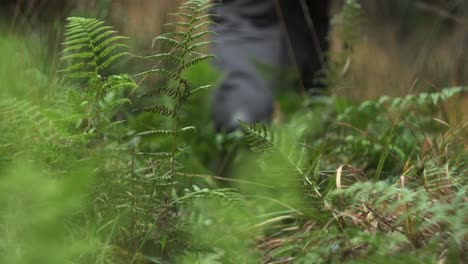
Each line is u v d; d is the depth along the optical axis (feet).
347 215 7.28
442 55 16.37
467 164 8.64
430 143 9.41
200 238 7.37
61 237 5.81
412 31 20.95
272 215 8.41
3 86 8.39
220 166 11.31
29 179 5.28
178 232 7.35
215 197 7.36
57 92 9.91
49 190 5.23
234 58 11.77
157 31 12.04
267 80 11.77
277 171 7.76
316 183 8.16
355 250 6.41
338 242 6.40
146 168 7.57
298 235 7.86
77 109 7.18
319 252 6.37
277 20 12.18
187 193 7.62
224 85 11.56
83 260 6.61
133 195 7.22
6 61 8.75
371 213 7.32
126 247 7.13
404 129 11.00
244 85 11.63
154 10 12.32
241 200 7.43
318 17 13.98
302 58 13.80
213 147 11.40
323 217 7.56
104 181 7.15
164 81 11.10
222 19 12.14
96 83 7.16
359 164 10.06
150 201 7.26
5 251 5.85
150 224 7.32
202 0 6.98
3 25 12.11
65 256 5.61
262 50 11.87
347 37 13.15
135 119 10.66
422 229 6.59
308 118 11.79
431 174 7.64
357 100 13.83
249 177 9.40
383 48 20.11
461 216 5.89
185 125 11.23
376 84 15.01
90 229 6.84
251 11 12.07
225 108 11.46
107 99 8.72
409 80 14.21
